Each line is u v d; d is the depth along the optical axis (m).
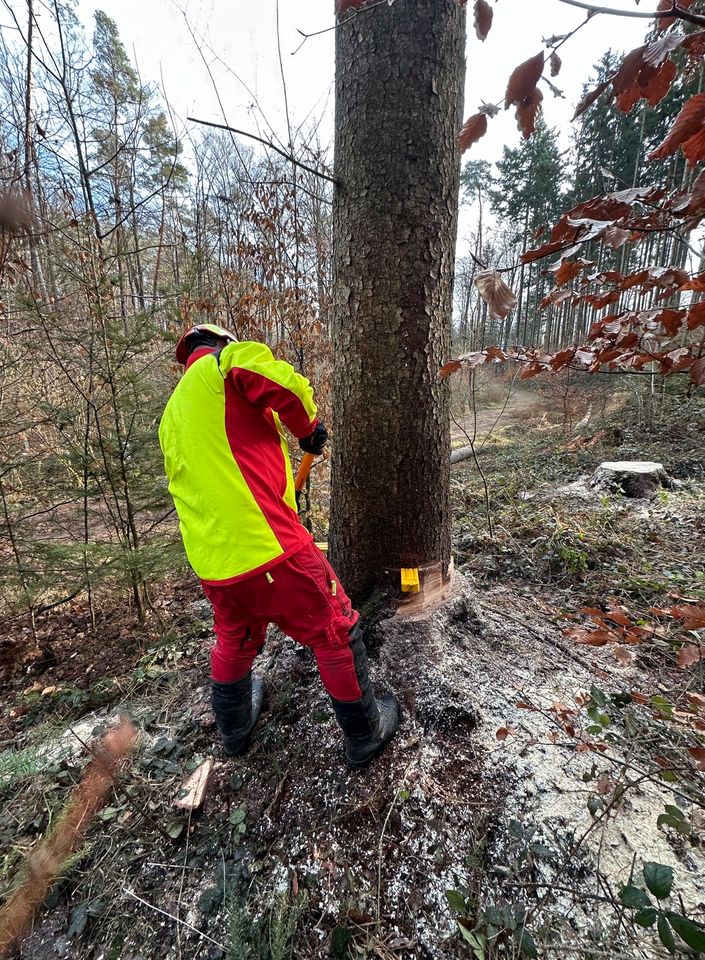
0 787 1.66
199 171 4.96
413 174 1.65
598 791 1.31
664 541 3.12
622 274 1.10
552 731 1.60
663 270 0.97
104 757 1.64
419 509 1.92
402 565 1.96
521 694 1.78
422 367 1.81
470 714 1.65
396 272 1.72
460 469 6.45
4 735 2.23
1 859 1.49
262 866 1.36
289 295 4.20
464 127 0.92
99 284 2.66
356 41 1.62
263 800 1.55
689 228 0.89
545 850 1.27
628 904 0.95
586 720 1.66
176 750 1.81
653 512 3.55
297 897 1.26
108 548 2.78
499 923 1.14
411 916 1.19
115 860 1.44
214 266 4.30
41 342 2.79
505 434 9.09
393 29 1.56
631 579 2.65
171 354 3.11
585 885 1.19
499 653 2.00
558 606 2.53
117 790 1.63
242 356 1.35
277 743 1.72
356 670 1.46
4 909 1.29
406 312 1.75
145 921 1.29
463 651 1.92
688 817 1.32
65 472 2.81
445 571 2.06
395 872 1.28
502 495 4.57
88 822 1.55
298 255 4.16
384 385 1.81
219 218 4.36
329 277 4.34
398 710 1.69
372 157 1.66
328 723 1.73
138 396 2.80
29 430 3.05
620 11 0.64
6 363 2.97
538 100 0.84
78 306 2.87
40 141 2.95
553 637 2.18
